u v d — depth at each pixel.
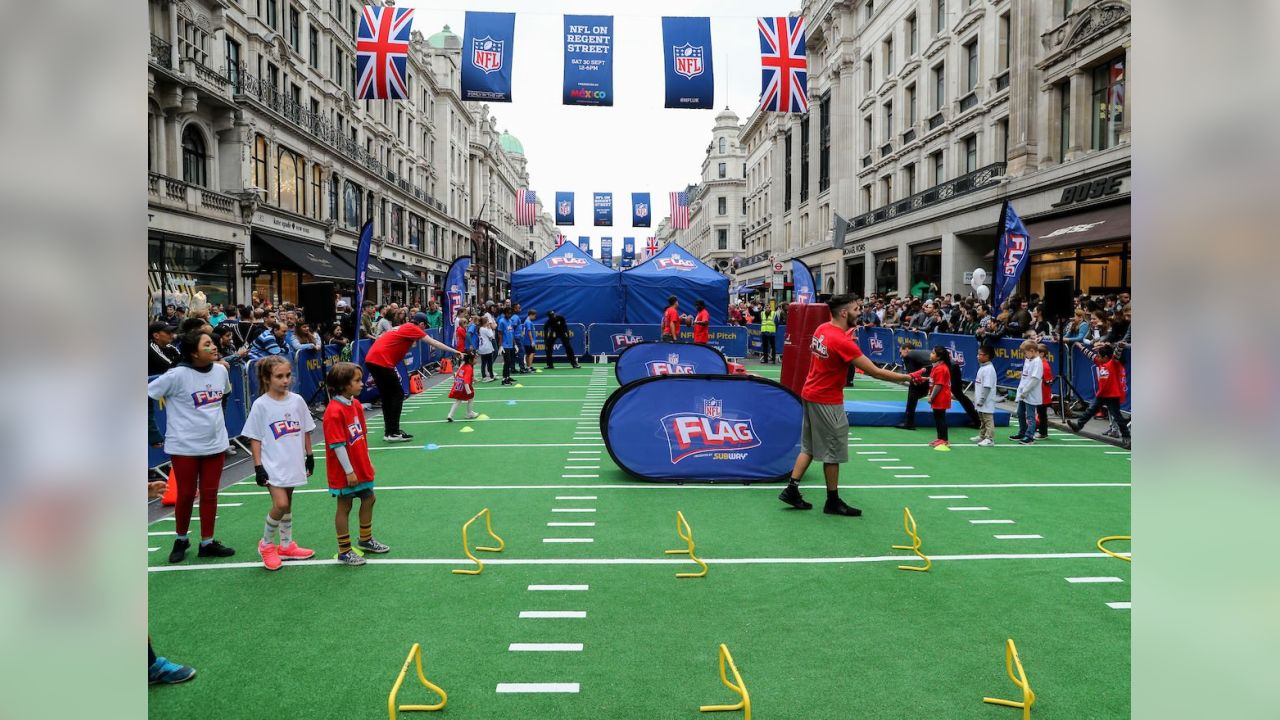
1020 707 3.50
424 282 51.72
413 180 52.97
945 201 28.06
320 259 31.94
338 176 36.53
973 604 4.75
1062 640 4.23
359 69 16.50
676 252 25.39
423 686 3.73
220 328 10.13
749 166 71.81
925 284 30.95
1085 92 20.34
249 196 25.70
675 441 8.20
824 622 4.48
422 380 19.28
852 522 6.63
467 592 4.99
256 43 27.92
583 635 4.31
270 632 4.36
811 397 6.86
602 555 5.74
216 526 6.57
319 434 11.70
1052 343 12.72
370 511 5.76
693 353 14.32
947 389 10.18
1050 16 22.05
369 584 5.14
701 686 3.71
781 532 6.32
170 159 22.47
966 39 27.59
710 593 4.95
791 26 16.89
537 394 16.14
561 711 3.49
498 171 87.38
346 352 14.55
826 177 45.53
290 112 30.86
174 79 21.45
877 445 10.39
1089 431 11.18
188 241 22.67
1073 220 20.03
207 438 5.64
